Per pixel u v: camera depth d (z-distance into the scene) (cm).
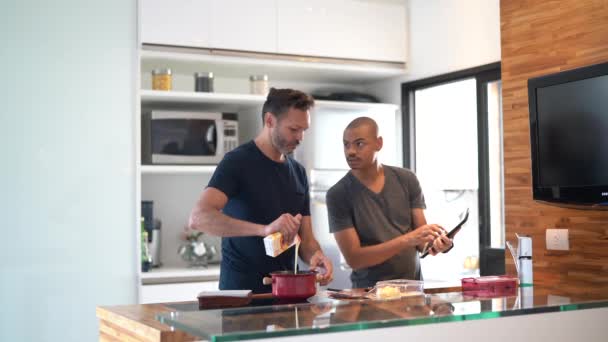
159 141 418
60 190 380
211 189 260
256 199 265
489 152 434
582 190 262
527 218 306
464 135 500
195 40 415
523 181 308
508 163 315
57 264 379
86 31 389
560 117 270
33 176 375
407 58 483
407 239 265
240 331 146
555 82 271
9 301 368
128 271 394
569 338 186
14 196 371
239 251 264
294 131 262
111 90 394
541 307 181
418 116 487
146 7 402
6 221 369
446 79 452
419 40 473
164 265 448
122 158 396
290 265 276
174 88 462
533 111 282
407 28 483
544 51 297
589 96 258
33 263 373
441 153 493
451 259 496
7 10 372
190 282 411
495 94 434
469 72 434
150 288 397
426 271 487
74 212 383
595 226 276
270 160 270
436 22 457
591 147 258
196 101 433
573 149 265
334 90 512
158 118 418
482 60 425
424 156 489
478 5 426
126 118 397
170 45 410
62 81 383
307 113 263
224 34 423
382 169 298
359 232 289
